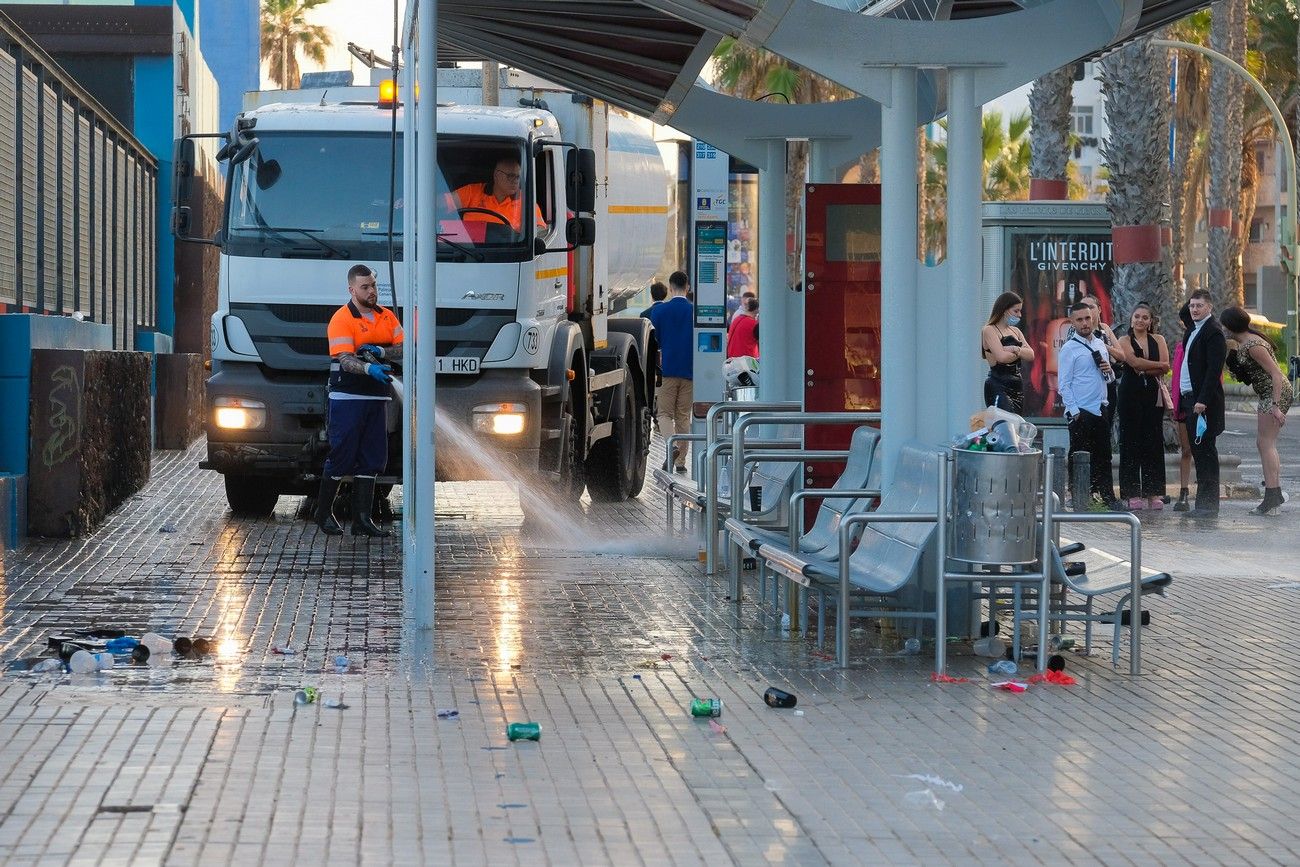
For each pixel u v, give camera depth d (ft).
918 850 20.31
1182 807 22.34
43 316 50.78
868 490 36.45
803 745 25.46
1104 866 19.84
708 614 37.63
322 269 52.06
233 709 27.02
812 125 47.62
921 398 35.09
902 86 34.32
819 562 34.71
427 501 34.91
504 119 52.26
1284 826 21.50
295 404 52.24
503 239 51.65
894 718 27.48
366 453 50.83
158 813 21.15
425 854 19.75
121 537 49.96
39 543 48.14
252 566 44.34
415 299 37.83
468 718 26.78
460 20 42.01
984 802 22.48
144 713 26.61
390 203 48.03
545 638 34.32
